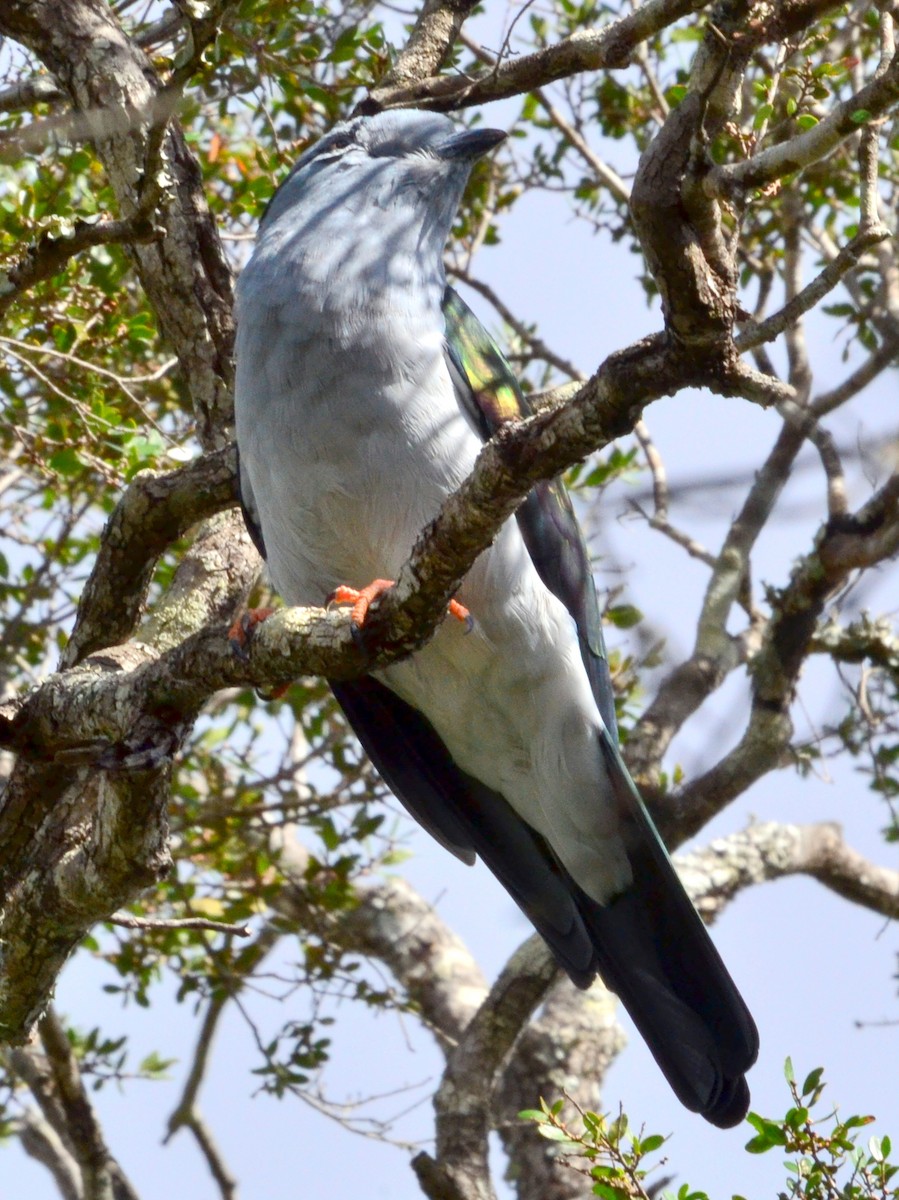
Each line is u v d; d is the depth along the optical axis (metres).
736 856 12.84
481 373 8.97
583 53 9.20
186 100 7.58
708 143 4.89
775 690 10.53
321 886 12.66
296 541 8.47
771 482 4.16
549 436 5.60
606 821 8.94
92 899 8.18
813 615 10.25
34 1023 9.12
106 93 9.38
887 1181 6.81
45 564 12.49
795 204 10.71
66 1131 11.23
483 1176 10.45
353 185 8.62
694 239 4.96
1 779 11.73
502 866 9.39
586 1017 13.12
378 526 8.23
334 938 13.04
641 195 4.92
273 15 10.15
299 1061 11.98
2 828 9.05
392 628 6.53
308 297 8.12
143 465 10.52
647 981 8.84
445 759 9.52
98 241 7.52
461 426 8.16
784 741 10.60
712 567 10.85
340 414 8.05
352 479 8.14
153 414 12.38
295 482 8.25
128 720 7.38
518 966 11.09
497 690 8.85
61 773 8.78
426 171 8.80
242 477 8.92
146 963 12.77
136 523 9.17
